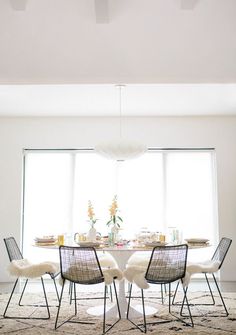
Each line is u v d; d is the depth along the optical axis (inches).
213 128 261.1
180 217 260.1
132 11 125.2
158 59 135.9
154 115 257.8
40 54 134.2
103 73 138.3
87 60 135.8
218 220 255.4
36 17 126.0
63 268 158.1
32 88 194.7
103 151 186.9
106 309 179.8
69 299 200.4
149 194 261.6
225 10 125.0
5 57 134.3
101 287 232.2
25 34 129.7
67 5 123.6
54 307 185.3
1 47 132.3
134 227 259.1
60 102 222.8
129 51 134.2
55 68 137.1
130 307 175.0
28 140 260.4
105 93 204.5
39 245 176.2
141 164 263.3
